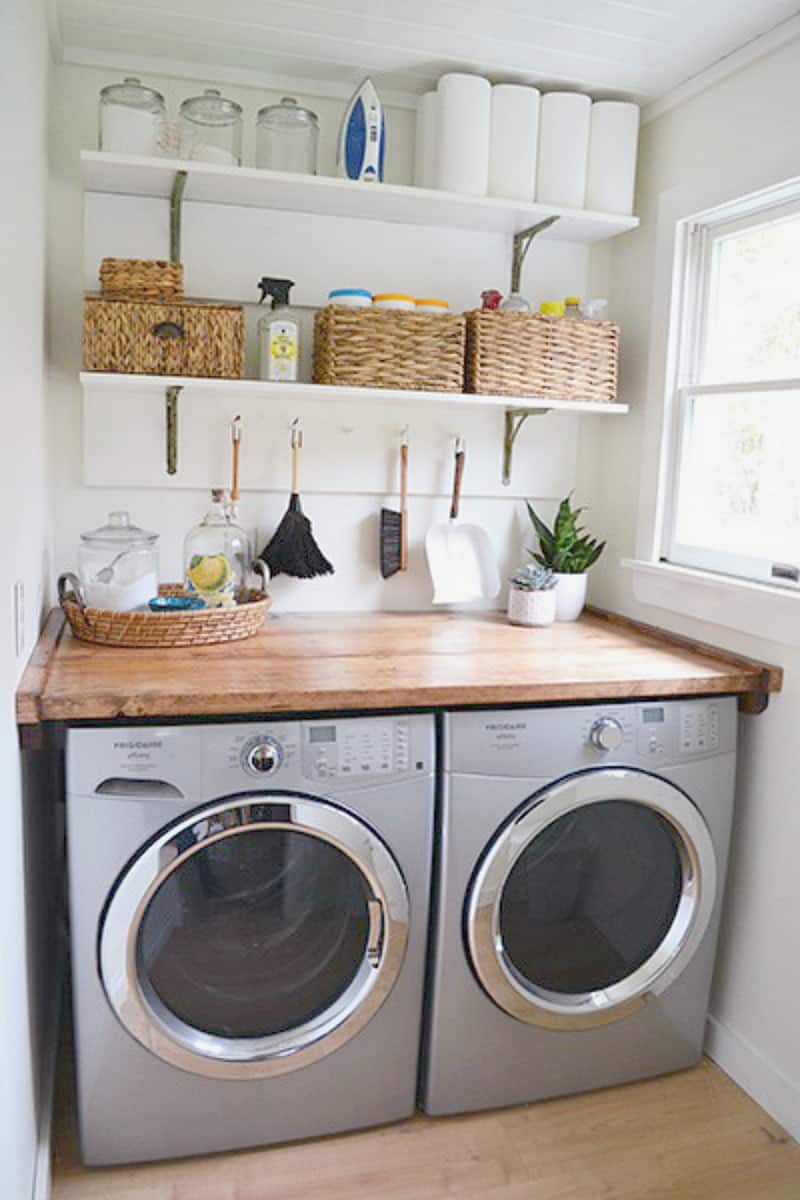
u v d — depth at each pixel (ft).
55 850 7.50
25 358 5.20
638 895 6.52
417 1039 6.06
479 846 5.87
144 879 5.24
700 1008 6.73
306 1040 5.75
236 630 6.70
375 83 7.35
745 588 6.44
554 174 7.35
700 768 6.32
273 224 7.43
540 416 8.41
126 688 5.29
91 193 6.98
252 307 7.48
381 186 6.79
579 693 5.94
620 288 8.04
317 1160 5.85
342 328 6.78
